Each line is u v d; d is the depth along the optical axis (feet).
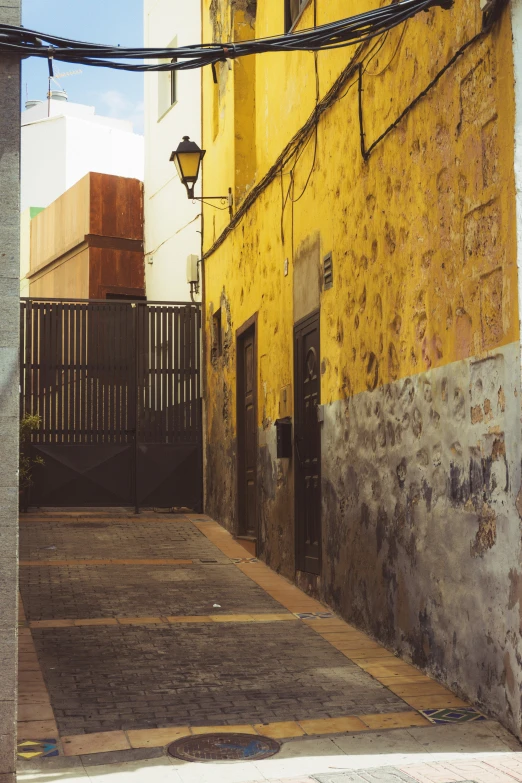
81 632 24.22
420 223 20.53
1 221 14.60
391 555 22.33
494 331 16.93
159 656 21.93
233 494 41.11
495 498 16.84
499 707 16.65
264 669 20.77
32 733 16.51
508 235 16.26
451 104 18.75
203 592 29.73
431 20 19.76
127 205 60.75
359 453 24.73
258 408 36.81
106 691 19.12
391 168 22.38
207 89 48.26
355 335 25.14
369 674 20.29
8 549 14.21
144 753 15.52
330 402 27.35
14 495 14.29
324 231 28.14
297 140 31.09
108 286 59.82
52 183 110.22
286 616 26.40
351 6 25.44
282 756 15.28
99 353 46.80
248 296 38.91
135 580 31.42
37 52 14.99
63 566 33.50
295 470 31.04
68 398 46.32
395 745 15.69
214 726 16.89
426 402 20.25
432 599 19.84
